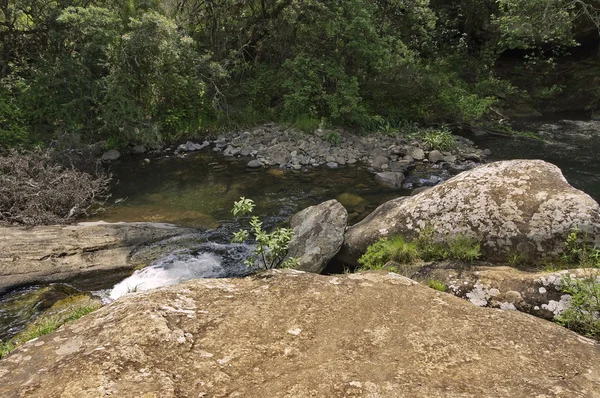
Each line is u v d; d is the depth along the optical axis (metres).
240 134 12.23
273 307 2.92
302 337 2.64
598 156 10.47
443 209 5.04
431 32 15.88
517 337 2.69
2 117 10.16
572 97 15.28
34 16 11.28
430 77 13.28
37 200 7.27
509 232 4.56
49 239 6.16
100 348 2.39
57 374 2.20
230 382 2.27
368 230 5.53
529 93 15.62
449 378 2.31
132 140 11.53
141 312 2.71
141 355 2.38
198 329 2.66
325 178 9.59
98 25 10.45
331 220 5.91
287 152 11.00
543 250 4.41
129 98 11.23
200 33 13.66
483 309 2.99
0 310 5.00
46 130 10.88
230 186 9.16
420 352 2.53
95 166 9.84
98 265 5.93
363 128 12.48
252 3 13.42
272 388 2.22
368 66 13.04
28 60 11.66
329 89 12.95
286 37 13.32
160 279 5.82
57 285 5.52
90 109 11.13
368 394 2.17
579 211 4.39
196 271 6.02
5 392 2.11
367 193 8.73
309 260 5.50
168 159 10.86
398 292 3.12
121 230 6.66
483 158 10.80
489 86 15.13
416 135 12.16
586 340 2.75
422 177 9.70
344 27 12.27
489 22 16.05
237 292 3.11
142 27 10.59
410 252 4.82
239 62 13.51
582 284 3.50
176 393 2.14
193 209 8.00
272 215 7.74
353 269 5.67
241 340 2.59
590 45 15.32
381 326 2.75
